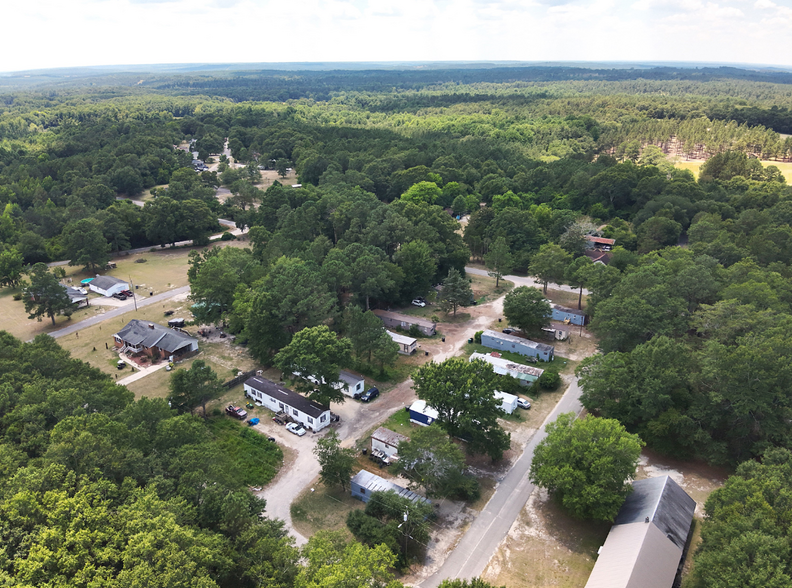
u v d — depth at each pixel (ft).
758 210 527.81
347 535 196.24
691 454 237.66
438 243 458.09
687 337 299.99
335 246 480.23
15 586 116.98
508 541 195.72
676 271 369.09
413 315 409.90
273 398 279.08
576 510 193.36
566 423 217.77
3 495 150.30
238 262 416.05
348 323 329.31
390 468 235.20
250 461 238.89
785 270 380.58
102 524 143.54
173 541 137.49
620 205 632.79
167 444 196.75
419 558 187.93
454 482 206.69
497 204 620.90
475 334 364.99
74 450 168.55
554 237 532.73
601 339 323.98
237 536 161.89
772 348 226.58
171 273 499.92
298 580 137.59
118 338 352.69
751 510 165.58
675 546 176.24
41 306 375.25
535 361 334.24
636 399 243.81
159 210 565.12
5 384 219.00
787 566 144.25
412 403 284.82
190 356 339.36
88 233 487.20
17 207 587.27
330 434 223.71
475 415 226.99
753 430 229.66
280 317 313.73
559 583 177.17
